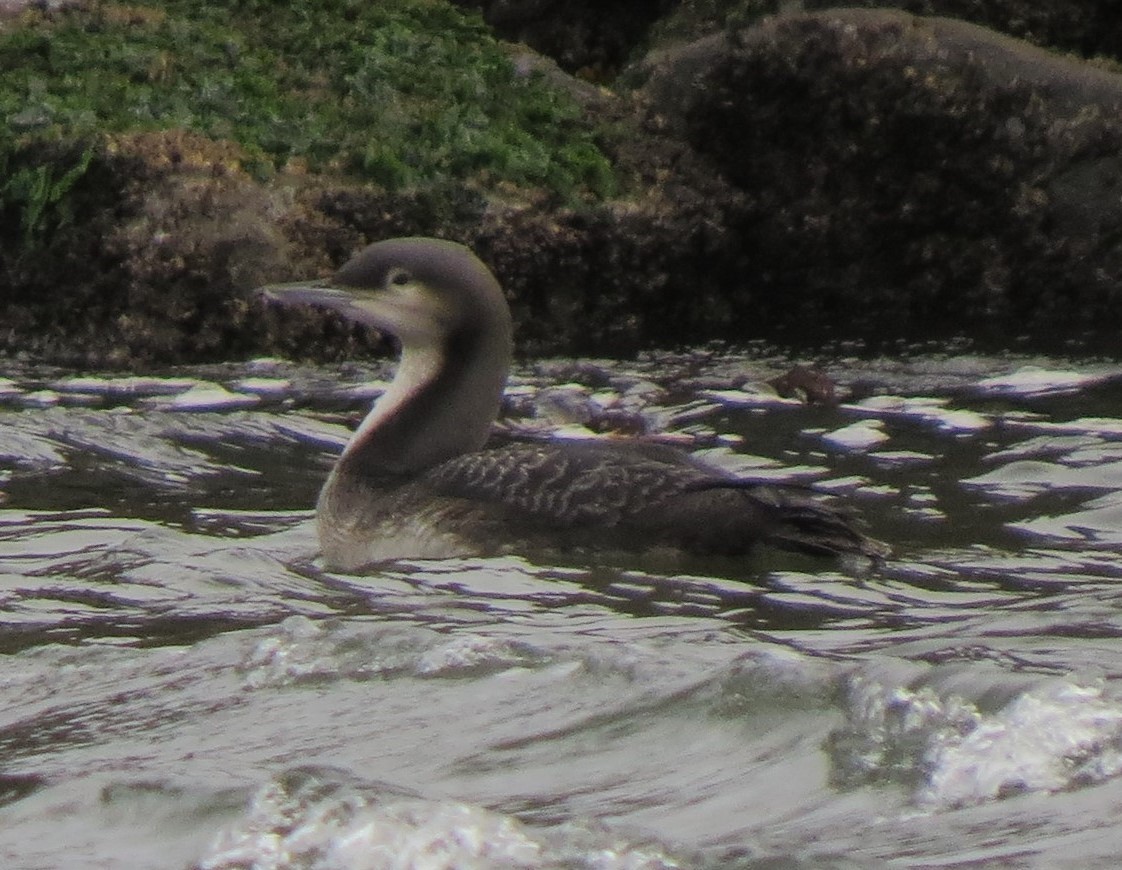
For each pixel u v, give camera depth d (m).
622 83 20.34
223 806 7.23
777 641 9.29
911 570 10.78
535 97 19.61
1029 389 15.67
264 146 18.20
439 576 10.85
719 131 19.19
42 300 17.36
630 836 6.51
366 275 12.32
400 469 12.09
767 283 19.11
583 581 10.66
